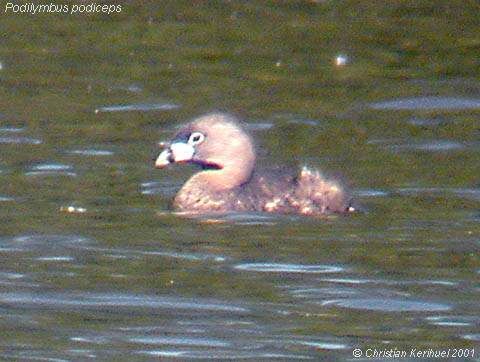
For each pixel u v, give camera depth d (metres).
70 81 23.11
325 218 16.30
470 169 18.25
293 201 16.66
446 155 18.95
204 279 14.30
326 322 13.30
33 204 16.58
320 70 24.05
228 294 13.95
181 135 17.30
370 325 13.23
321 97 22.39
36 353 12.52
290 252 15.11
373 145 19.53
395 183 17.64
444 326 13.23
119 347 12.67
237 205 16.64
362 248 15.20
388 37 26.11
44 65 24.02
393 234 15.63
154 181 17.70
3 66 23.92
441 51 25.28
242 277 14.38
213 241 15.45
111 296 13.85
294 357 12.48
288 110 21.59
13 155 18.69
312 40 25.92
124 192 17.20
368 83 23.25
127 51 25.08
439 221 16.05
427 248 15.15
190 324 13.21
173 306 13.64
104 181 17.64
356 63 24.50
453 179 17.80
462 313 13.52
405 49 25.38
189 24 26.81
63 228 15.75
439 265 14.67
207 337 12.92
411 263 14.73
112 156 18.81
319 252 15.09
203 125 17.30
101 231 15.68
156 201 16.91
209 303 13.71
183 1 28.36
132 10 27.70
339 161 18.66
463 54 25.12
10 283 14.14
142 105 21.70
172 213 16.47
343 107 21.78
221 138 17.17
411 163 18.56
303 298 13.85
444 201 16.83
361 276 14.41
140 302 13.73
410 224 15.97
